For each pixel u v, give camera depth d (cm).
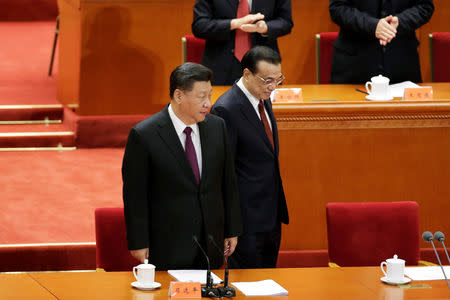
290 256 1695
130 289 1143
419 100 1650
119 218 1413
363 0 1847
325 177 1680
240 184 1405
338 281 1203
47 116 2530
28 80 2845
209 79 1228
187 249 1269
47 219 1794
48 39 3384
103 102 2419
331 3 1856
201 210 1276
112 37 2389
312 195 1683
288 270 1259
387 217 1473
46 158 2294
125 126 2422
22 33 3462
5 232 1708
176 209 1265
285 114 1634
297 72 2441
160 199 1270
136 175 1254
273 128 1434
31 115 2517
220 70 1856
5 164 2222
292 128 1656
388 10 1844
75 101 2438
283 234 1697
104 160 2284
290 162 1670
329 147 1670
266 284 1172
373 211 1473
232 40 1848
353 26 1795
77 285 1161
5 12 3638
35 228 1738
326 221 1553
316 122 1655
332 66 1928
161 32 2402
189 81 1213
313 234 1698
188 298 1102
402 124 1670
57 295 1113
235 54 1841
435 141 1683
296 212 1689
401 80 1878
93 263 1662
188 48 2139
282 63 2434
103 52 2394
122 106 2428
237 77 1855
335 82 1922
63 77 2548
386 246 1470
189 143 1278
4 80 2827
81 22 2372
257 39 1847
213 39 1830
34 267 1644
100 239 1407
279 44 2425
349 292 1150
